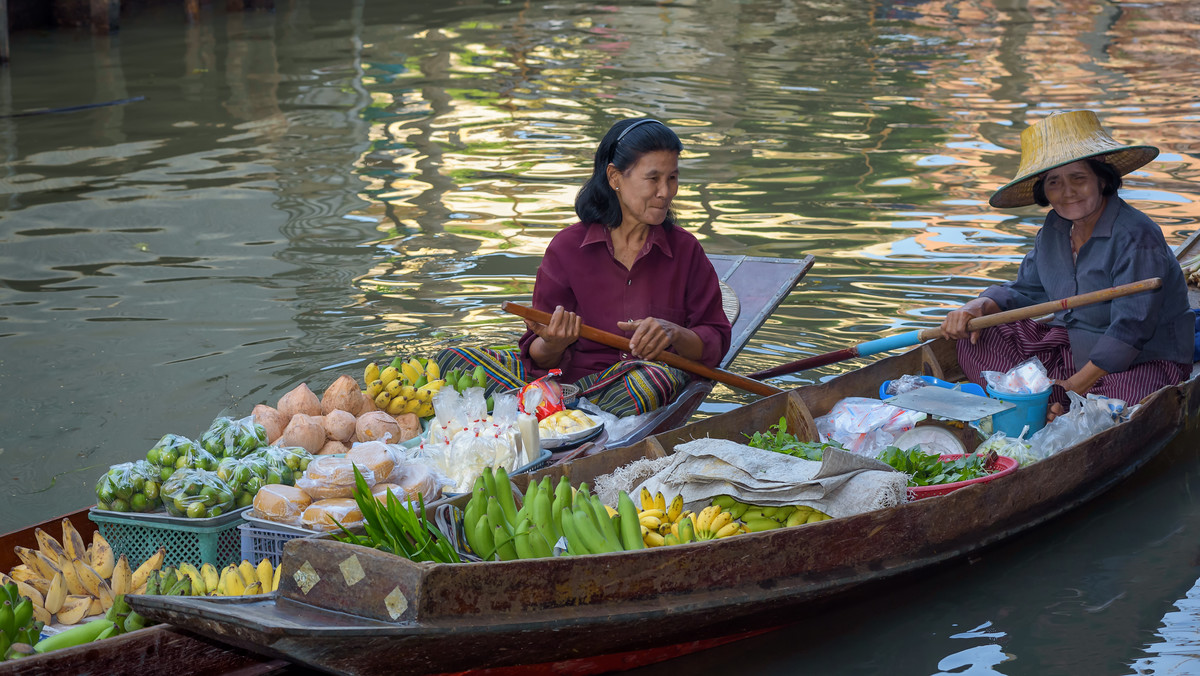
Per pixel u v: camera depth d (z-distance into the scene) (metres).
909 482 3.61
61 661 2.58
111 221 7.47
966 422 4.11
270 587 3.09
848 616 3.39
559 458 3.87
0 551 3.20
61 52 13.56
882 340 4.72
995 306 4.76
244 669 2.90
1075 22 17.00
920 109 11.05
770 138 9.84
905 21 17.05
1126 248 4.45
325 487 3.26
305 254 6.86
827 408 4.41
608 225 4.46
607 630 2.80
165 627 2.74
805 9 18.16
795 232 7.20
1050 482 3.80
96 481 4.12
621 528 3.10
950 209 7.70
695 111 11.00
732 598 2.98
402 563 2.54
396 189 8.35
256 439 3.56
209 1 17.39
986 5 18.64
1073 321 4.68
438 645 2.58
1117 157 4.49
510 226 7.45
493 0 18.80
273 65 13.14
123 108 10.91
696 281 4.62
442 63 13.52
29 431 4.51
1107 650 3.18
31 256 6.73
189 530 3.24
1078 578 3.59
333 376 5.07
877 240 7.02
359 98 11.58
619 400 4.36
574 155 9.41
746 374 5.01
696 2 18.80
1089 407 4.11
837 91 11.94
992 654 3.19
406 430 4.08
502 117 10.80
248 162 9.07
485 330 5.64
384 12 17.31
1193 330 4.60
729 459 3.36
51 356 5.27
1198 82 12.42
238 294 6.15
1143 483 4.26
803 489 3.28
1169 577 3.58
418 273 6.52
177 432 4.52
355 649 2.51
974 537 3.57
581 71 13.10
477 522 3.04
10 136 9.78
